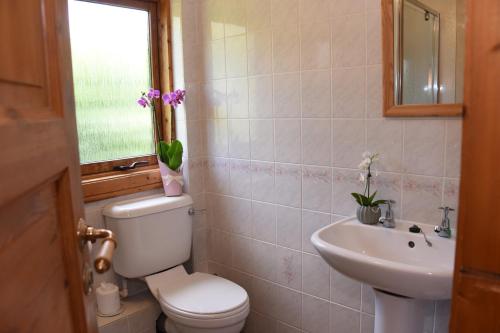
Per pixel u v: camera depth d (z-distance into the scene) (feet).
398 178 5.43
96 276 6.98
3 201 1.44
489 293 1.77
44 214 1.98
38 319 1.83
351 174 5.89
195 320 5.77
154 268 6.98
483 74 1.67
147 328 7.11
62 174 2.24
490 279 1.76
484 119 1.69
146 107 7.81
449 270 3.89
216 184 7.83
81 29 6.80
